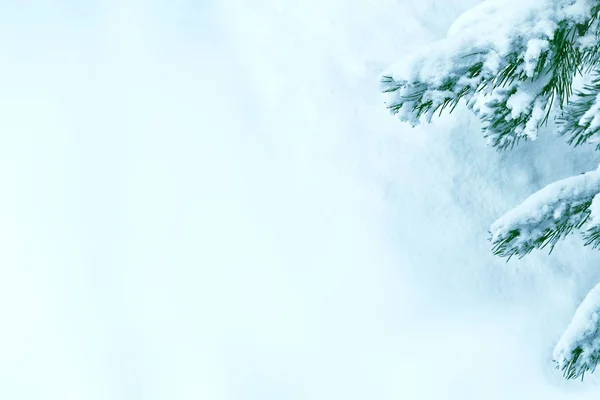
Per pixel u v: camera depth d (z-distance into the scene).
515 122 2.98
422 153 5.28
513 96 2.56
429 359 5.07
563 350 2.83
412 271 5.22
